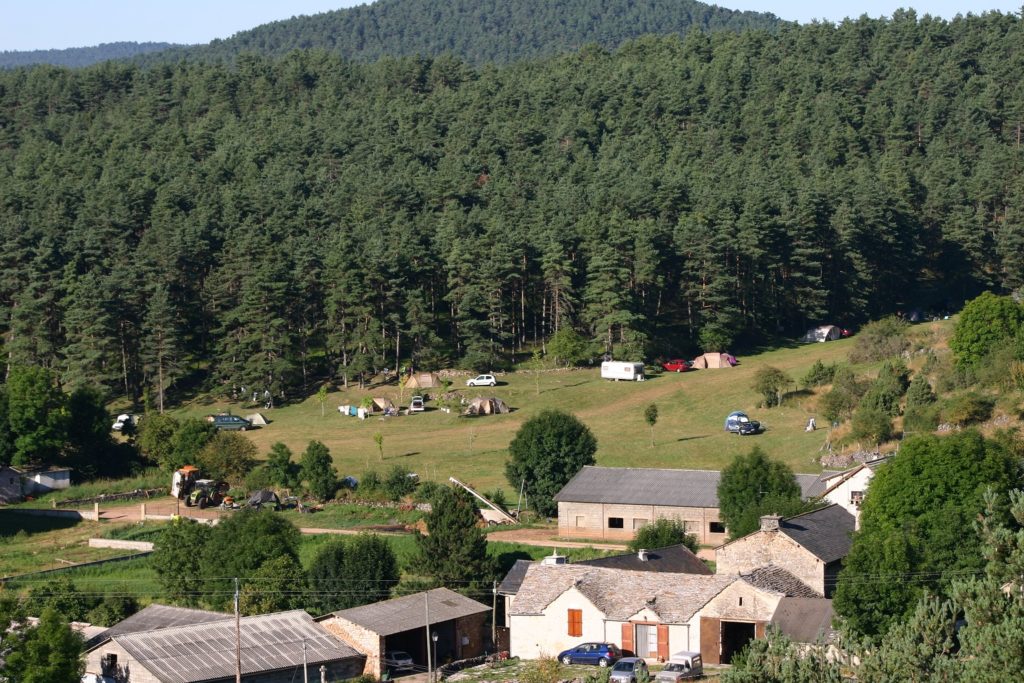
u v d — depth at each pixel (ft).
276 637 265.75
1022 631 144.05
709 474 383.45
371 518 406.41
